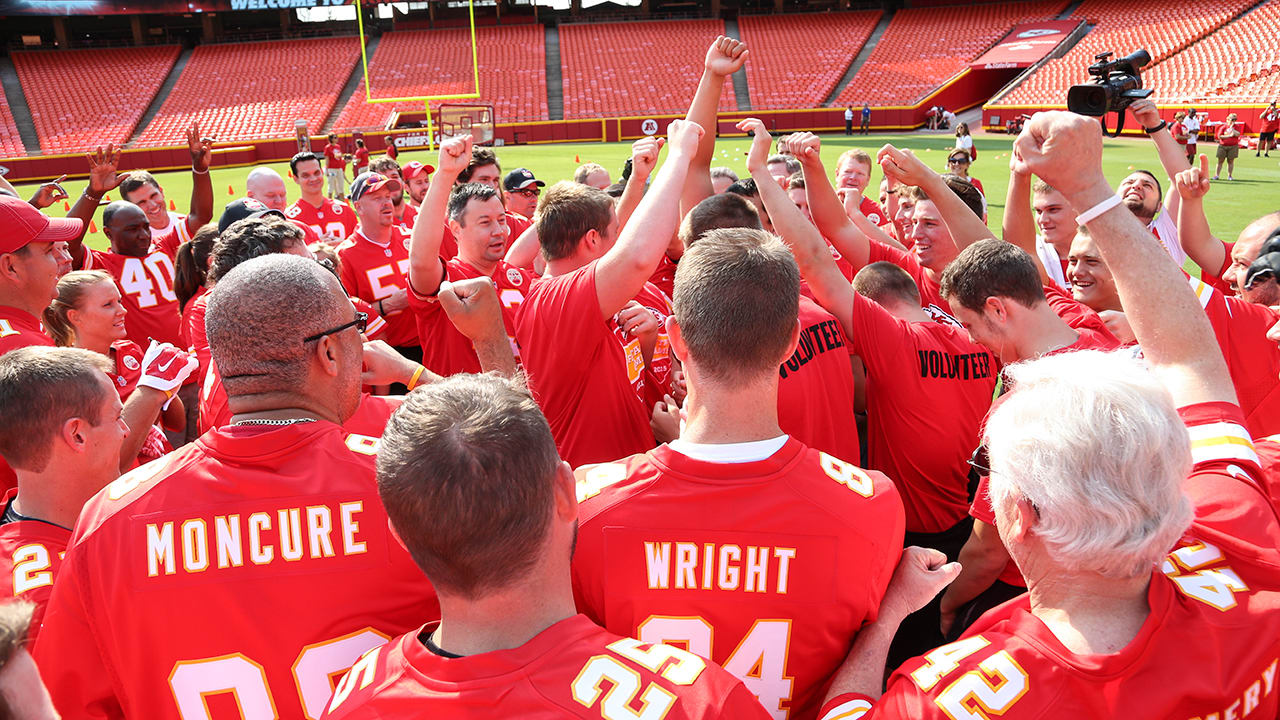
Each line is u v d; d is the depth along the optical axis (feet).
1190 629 4.28
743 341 5.28
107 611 5.14
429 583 5.42
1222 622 4.36
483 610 4.14
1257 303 10.57
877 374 9.41
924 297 13.67
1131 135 94.02
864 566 5.47
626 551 5.45
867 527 5.46
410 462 4.01
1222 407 5.41
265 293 5.49
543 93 140.26
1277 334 6.72
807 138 12.13
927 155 86.02
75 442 6.85
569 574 4.49
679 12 166.81
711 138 11.85
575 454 8.48
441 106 121.70
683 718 3.96
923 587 5.82
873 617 5.74
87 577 5.19
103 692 5.33
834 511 5.39
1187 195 14.33
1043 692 4.21
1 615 3.51
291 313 5.50
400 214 22.59
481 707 3.95
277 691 5.15
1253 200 50.78
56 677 5.25
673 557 5.41
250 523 5.19
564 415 8.46
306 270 5.70
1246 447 5.32
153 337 19.61
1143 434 4.11
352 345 5.90
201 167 21.48
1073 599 4.40
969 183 14.44
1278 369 9.56
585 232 9.16
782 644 5.44
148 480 5.41
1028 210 12.51
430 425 4.11
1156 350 5.60
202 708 5.14
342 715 4.18
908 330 9.34
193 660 5.11
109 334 12.57
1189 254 14.94
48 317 12.21
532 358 8.41
